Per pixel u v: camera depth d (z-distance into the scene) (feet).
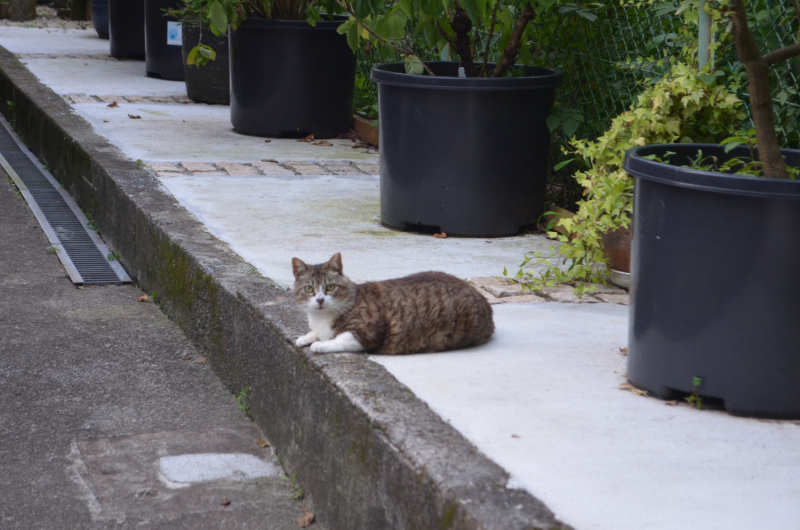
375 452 10.07
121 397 15.52
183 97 41.96
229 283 16.16
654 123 17.16
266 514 11.94
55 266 23.49
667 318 11.05
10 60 49.44
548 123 20.85
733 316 10.57
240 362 15.34
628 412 10.82
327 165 28.76
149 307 20.56
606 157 18.02
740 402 10.75
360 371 11.66
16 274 22.56
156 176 25.50
